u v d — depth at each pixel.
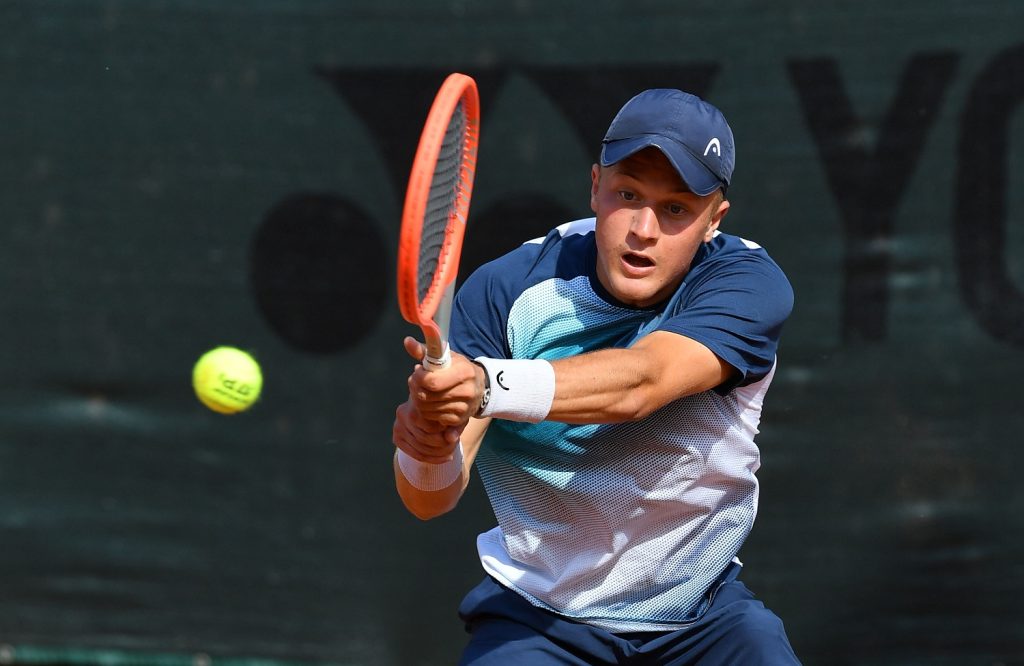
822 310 14.61
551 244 8.65
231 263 15.19
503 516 8.69
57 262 15.27
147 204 15.23
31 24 15.23
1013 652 14.48
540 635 8.70
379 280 15.13
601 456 8.24
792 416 14.69
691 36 14.68
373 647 15.12
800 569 14.70
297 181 15.14
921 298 14.52
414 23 14.98
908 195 14.50
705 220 7.86
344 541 15.15
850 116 14.55
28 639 15.32
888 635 14.61
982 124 14.41
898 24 14.45
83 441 15.29
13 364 15.29
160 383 15.23
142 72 15.19
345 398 15.14
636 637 8.71
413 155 15.08
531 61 14.89
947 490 14.55
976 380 14.49
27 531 15.29
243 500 15.20
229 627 15.23
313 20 15.05
